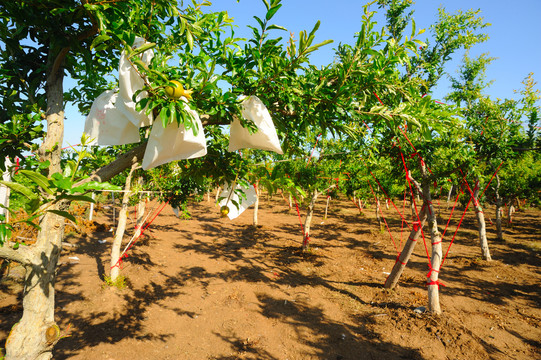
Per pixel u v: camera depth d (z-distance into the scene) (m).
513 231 16.19
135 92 1.27
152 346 5.15
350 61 1.93
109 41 1.54
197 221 16.56
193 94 1.46
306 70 1.87
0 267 7.18
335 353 5.10
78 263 8.54
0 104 2.16
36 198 1.15
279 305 6.93
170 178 6.88
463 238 14.19
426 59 7.02
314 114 1.86
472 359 4.95
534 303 7.29
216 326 5.93
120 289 7.16
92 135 1.48
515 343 5.47
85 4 1.43
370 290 7.91
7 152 2.08
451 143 5.77
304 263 10.08
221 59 1.67
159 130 1.38
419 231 7.43
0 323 5.26
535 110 6.12
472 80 10.76
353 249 11.97
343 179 8.37
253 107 1.61
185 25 1.76
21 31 1.98
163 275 8.40
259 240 13.02
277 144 1.64
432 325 5.89
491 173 9.99
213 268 9.21
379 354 5.08
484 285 8.44
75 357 4.67
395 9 6.31
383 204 24.97
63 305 6.20
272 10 1.54
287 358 4.96
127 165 1.82
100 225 12.44
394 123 1.86
